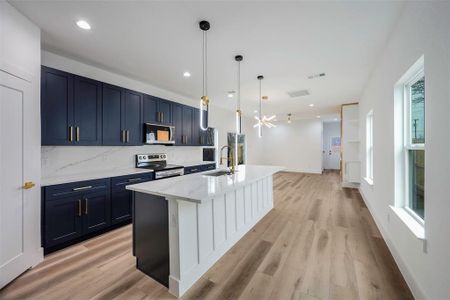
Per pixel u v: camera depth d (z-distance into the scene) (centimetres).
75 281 181
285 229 295
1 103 169
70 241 244
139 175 324
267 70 322
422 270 147
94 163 320
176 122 438
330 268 199
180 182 215
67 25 206
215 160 612
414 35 160
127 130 337
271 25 205
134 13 188
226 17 193
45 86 238
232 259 218
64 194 236
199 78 361
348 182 575
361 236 269
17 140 183
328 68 314
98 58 283
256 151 898
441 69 122
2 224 170
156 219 182
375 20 197
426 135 140
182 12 186
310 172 884
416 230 164
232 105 591
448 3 114
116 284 177
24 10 182
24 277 184
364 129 434
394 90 214
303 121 899
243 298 161
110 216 283
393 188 220
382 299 158
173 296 165
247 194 290
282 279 184
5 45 172
